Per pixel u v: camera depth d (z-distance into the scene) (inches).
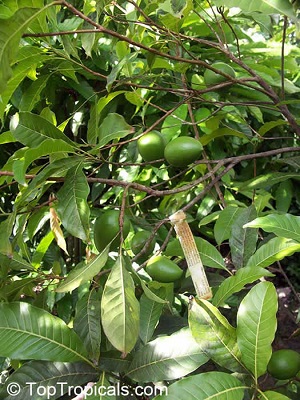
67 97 37.4
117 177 35.8
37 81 23.7
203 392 12.7
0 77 11.9
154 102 34.1
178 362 14.8
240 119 29.4
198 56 32.7
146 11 21.8
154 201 37.7
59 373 15.5
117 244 17.7
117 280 13.9
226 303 24.5
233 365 14.1
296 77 36.3
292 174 26.0
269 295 13.8
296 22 13.9
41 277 18.9
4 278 17.5
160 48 24.2
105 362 16.2
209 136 28.2
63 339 15.4
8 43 11.9
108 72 35.1
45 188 17.8
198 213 33.9
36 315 15.4
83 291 30.7
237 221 21.5
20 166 15.4
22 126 16.8
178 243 21.7
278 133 39.4
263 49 34.8
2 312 15.2
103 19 25.9
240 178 39.5
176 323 21.1
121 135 17.1
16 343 14.9
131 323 13.3
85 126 38.5
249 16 25.4
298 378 17.4
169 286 20.5
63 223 15.4
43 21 18.9
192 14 30.2
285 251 18.3
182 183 32.7
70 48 20.7
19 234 17.1
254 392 13.7
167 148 20.3
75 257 36.1
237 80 22.7
